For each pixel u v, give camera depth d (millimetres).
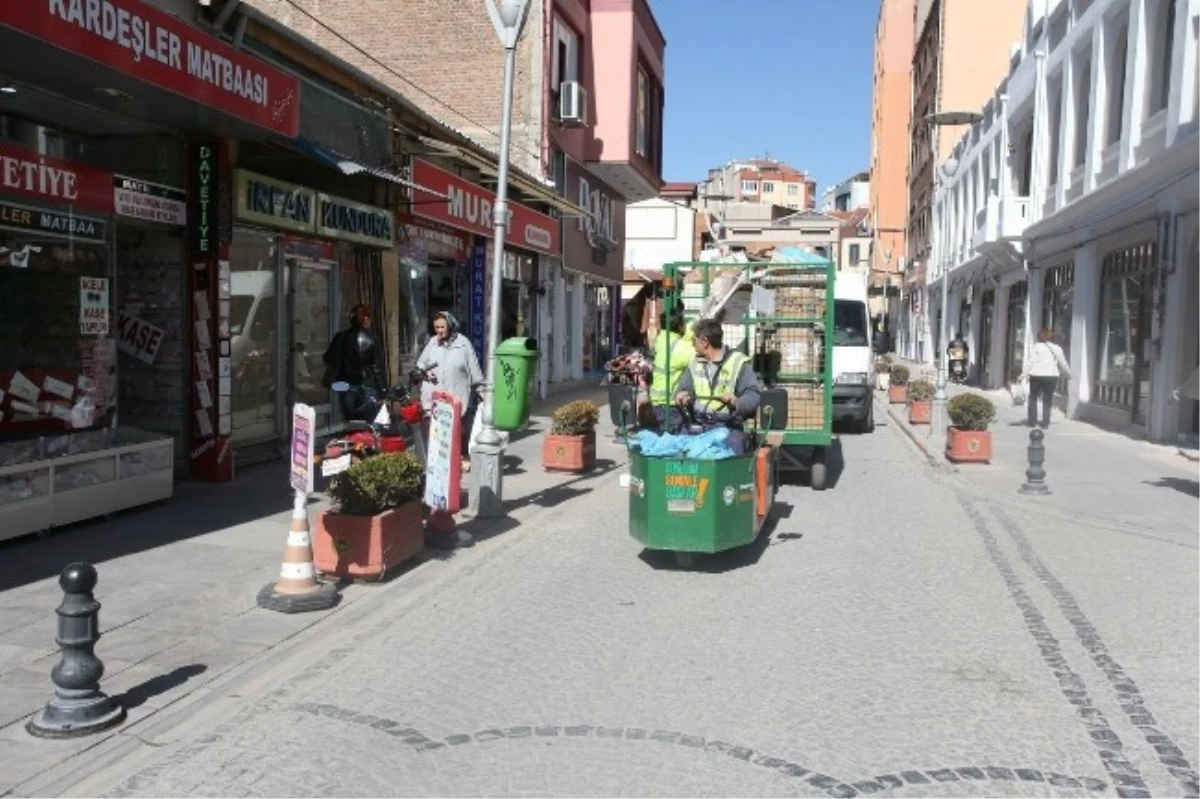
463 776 4457
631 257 50250
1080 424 20609
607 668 5875
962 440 14516
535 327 23969
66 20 7059
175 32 8312
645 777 4445
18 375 8969
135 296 10992
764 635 6539
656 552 8984
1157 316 16750
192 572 7605
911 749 4754
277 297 12844
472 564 8398
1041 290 26219
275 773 4480
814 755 4684
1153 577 8227
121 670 5652
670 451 8156
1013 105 28922
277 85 10008
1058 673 5836
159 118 9656
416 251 16656
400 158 14781
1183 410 16750
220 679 5562
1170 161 15344
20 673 5465
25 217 8758
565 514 10750
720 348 8875
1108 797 4277
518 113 22344
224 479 11172
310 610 6859
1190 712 5242
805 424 12570
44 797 4195
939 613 7098
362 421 10797
